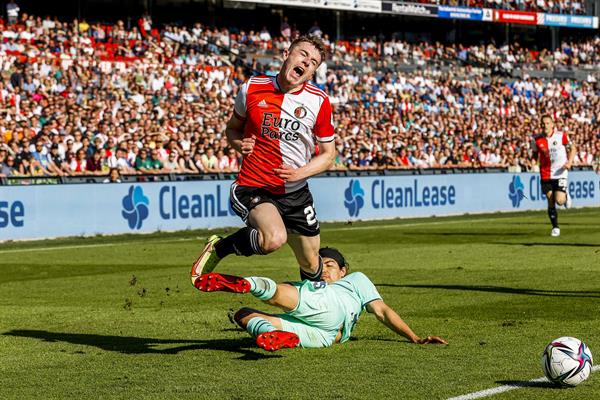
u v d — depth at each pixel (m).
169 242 26.09
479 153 43.94
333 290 10.15
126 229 28.86
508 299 14.34
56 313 13.53
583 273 17.92
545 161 27.02
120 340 11.18
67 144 29.39
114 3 51.56
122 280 17.64
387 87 50.22
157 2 53.22
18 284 17.20
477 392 8.10
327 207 34.03
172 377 8.95
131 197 28.97
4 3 46.34
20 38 41.19
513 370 9.05
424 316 12.70
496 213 39.66
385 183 36.16
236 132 10.42
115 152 30.84
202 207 30.75
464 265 19.61
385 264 19.98
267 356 9.93
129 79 39.34
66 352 10.43
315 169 10.01
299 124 10.06
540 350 10.12
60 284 17.12
